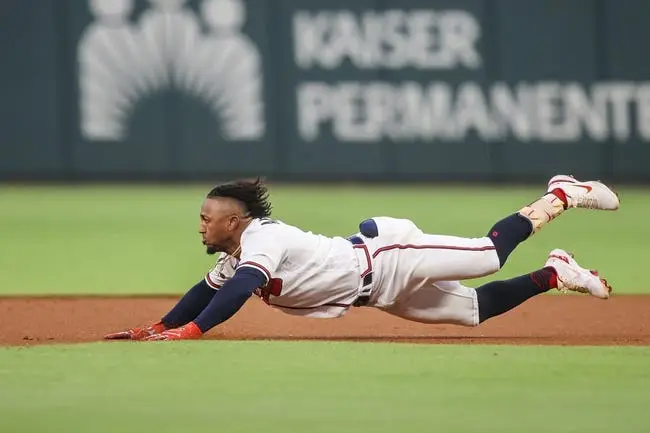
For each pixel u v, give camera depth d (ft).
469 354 64.13
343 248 70.69
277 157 232.32
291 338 75.82
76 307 94.58
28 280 116.37
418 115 235.20
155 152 229.86
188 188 228.43
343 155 233.96
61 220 176.96
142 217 180.96
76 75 227.20
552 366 60.13
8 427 46.06
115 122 228.84
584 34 236.84
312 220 169.68
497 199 208.74
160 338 67.97
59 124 227.81
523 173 237.04
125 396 51.78
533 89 236.43
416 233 71.77
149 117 229.25
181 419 47.42
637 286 110.83
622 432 45.65
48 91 226.99
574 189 75.36
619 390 53.88
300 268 69.77
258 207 71.05
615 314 90.58
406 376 56.90
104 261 132.26
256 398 51.52
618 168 238.27
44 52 226.38
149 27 228.22
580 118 237.25
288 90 232.12
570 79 236.84
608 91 237.66
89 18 226.58
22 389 53.26
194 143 230.48
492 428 46.16
